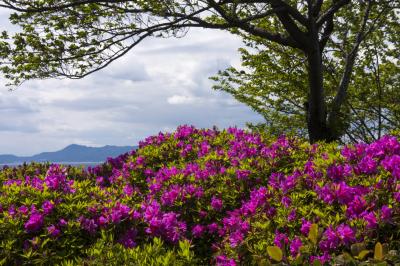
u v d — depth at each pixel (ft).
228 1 31.12
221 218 18.12
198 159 24.30
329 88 46.57
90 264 12.35
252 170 19.97
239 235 13.79
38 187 17.72
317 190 14.42
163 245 15.48
